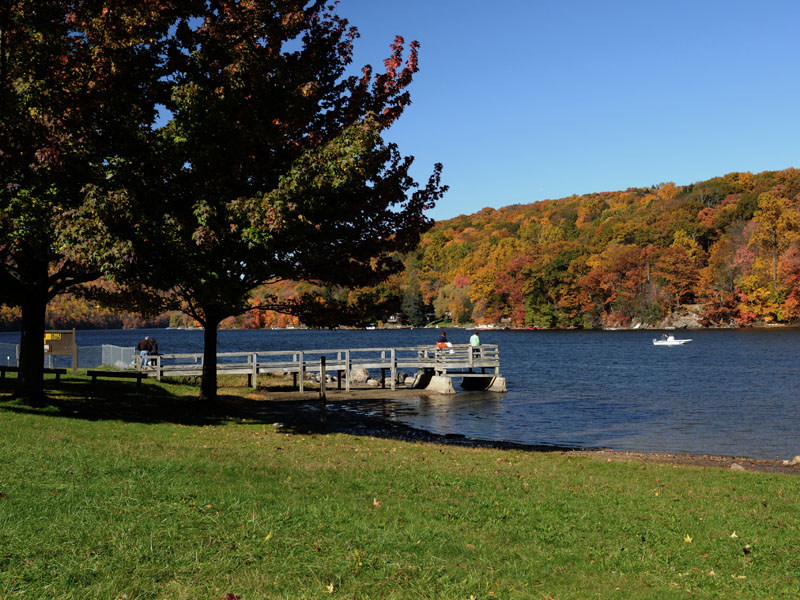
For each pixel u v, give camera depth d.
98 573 5.88
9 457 9.74
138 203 12.75
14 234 13.48
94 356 35.44
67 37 14.98
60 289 16.98
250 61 14.30
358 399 29.92
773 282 127.81
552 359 62.59
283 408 24.83
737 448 19.00
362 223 16.89
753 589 6.39
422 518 8.20
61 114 13.46
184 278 14.24
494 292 160.75
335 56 17.64
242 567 6.20
